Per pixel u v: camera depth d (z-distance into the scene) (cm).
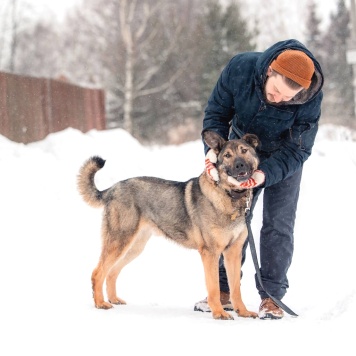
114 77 3534
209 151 565
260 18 4562
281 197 584
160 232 625
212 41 3703
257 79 533
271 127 560
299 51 506
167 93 3594
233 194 554
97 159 650
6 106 1323
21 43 5116
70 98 1738
